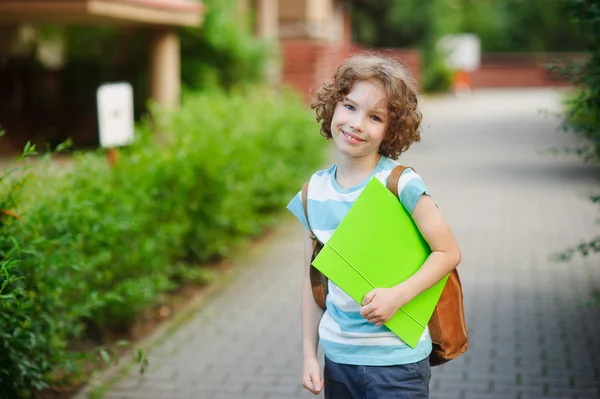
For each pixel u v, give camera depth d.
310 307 3.08
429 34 38.38
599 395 4.84
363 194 2.82
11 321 3.96
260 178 9.22
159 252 6.65
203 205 7.52
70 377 5.17
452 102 34.56
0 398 4.17
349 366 2.89
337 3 30.95
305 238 3.09
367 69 2.79
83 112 15.69
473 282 7.45
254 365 5.45
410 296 2.78
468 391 4.92
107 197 5.85
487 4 47.91
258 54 15.62
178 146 7.47
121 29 14.96
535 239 9.17
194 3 13.28
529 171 14.50
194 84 14.89
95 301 5.16
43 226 4.75
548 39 46.78
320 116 2.98
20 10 10.77
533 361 5.42
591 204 11.20
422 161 16.22
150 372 5.34
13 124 15.37
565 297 6.93
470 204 11.42
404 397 2.86
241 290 7.34
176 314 6.64
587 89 5.31
